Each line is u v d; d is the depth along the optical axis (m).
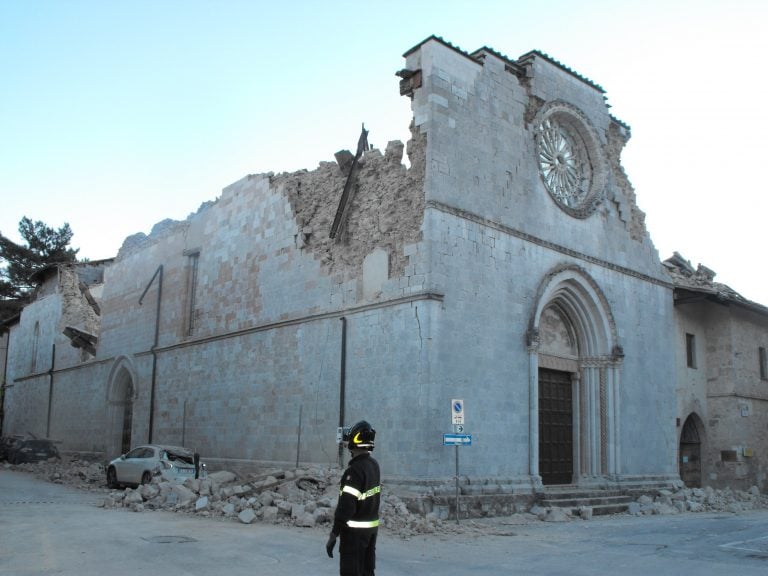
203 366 30.06
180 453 24.61
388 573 11.63
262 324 26.95
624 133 30.00
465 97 22.62
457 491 18.41
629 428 26.89
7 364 55.12
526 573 11.74
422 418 19.73
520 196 23.94
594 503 23.36
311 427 23.55
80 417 40.78
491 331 21.91
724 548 14.73
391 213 22.17
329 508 16.69
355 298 22.86
